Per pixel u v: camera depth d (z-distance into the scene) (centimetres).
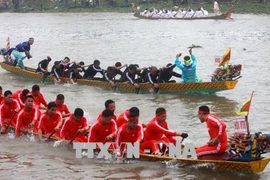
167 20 9194
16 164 1705
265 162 1559
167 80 2945
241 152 1559
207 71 3659
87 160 1741
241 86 3039
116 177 1569
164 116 1725
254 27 7256
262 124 2127
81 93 2941
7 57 3853
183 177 1561
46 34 7125
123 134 1720
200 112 1644
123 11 11662
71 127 1869
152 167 1653
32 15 11594
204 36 6306
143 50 5062
